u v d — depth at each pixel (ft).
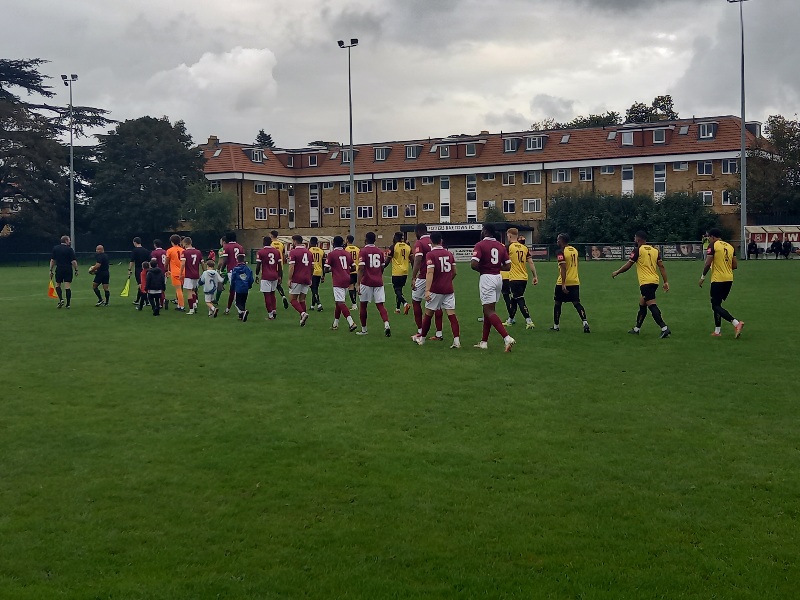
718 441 25.58
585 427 27.45
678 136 241.96
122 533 18.66
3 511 20.08
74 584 16.19
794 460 23.53
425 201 271.49
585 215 225.35
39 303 80.02
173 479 22.31
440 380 35.88
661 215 217.97
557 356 42.47
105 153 226.17
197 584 16.12
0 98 220.02
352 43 169.27
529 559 17.19
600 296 81.25
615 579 16.20
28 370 39.04
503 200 261.24
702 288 90.84
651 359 41.06
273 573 16.60
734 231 216.95
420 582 16.20
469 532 18.56
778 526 18.71
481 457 24.08
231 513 19.83
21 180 210.79
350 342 48.62
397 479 22.15
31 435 26.89
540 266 162.09
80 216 232.94
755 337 48.60
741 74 172.14
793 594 15.57
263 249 62.54
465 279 118.11
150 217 224.94
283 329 55.98
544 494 20.93
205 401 31.89
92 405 31.32
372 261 51.03
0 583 16.24
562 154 252.42
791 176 214.69
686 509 19.79
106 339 50.62
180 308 71.51
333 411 30.01
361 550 17.67
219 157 270.46
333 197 284.82
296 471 22.91
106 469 23.27
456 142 266.36
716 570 16.53
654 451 24.58
